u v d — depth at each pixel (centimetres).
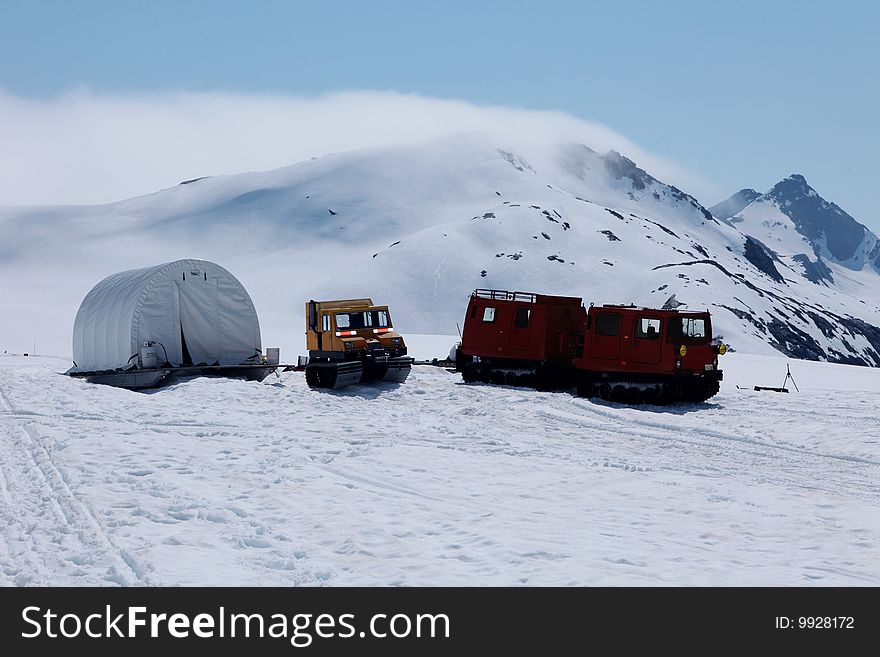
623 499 1144
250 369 2783
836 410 2116
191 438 1620
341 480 1238
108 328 2806
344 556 854
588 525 987
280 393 2366
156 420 1848
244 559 842
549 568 813
